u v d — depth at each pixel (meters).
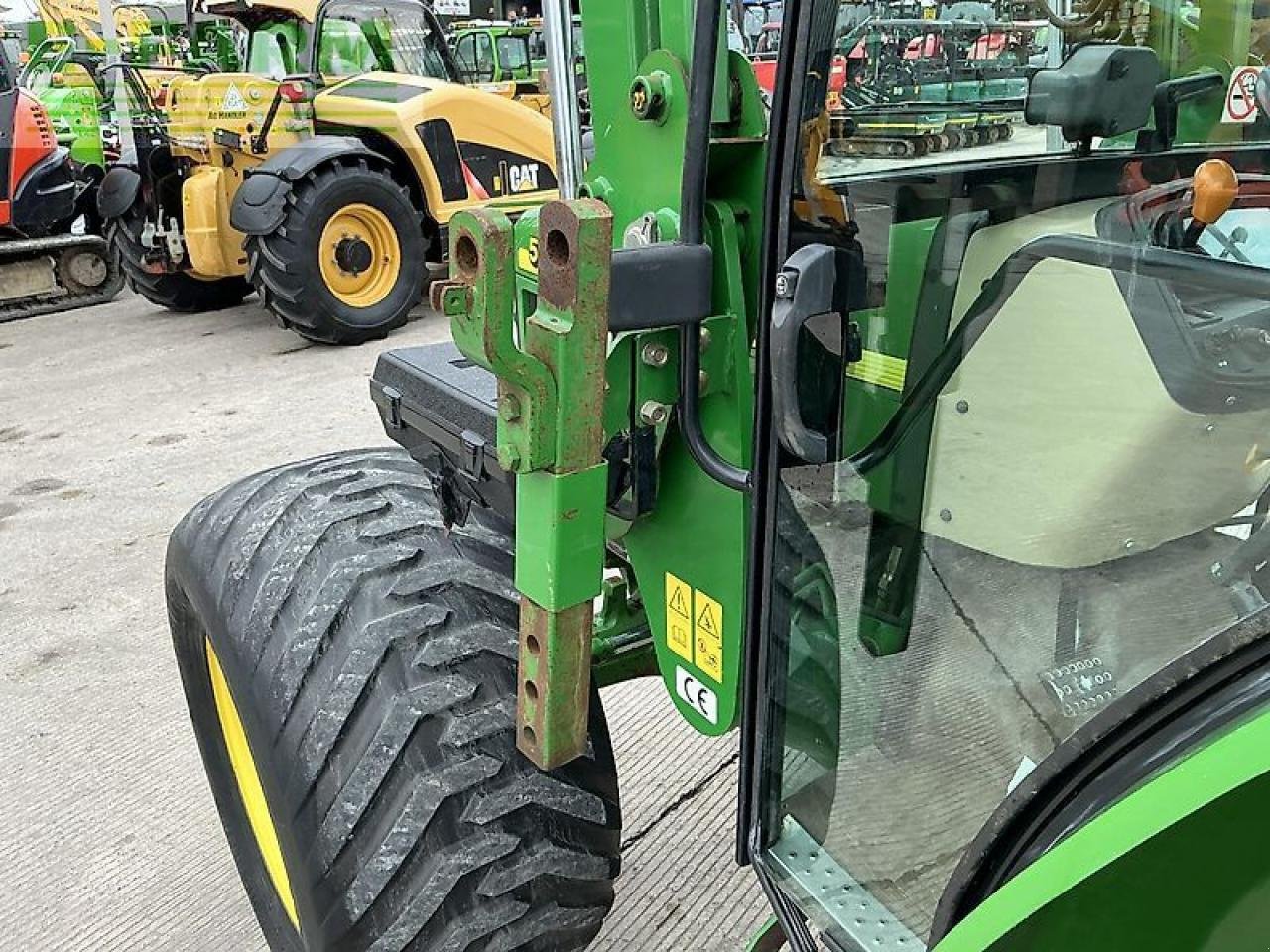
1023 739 1.18
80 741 2.89
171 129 6.81
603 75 1.41
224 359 6.32
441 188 6.69
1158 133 1.25
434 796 1.47
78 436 5.10
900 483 1.24
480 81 8.16
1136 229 1.17
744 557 1.34
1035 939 0.87
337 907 1.50
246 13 7.00
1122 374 1.10
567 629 1.30
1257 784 0.75
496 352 1.13
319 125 6.75
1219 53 1.24
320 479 1.83
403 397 1.84
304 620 1.58
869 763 1.28
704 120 1.18
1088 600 1.15
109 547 3.96
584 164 1.89
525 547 1.29
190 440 4.98
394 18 7.11
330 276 6.31
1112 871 0.81
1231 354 1.07
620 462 1.34
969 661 1.22
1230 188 1.16
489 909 1.49
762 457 1.19
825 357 1.16
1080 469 1.13
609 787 1.61
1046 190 1.21
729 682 1.43
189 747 2.85
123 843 2.52
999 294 1.17
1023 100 1.18
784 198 1.11
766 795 1.34
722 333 1.29
